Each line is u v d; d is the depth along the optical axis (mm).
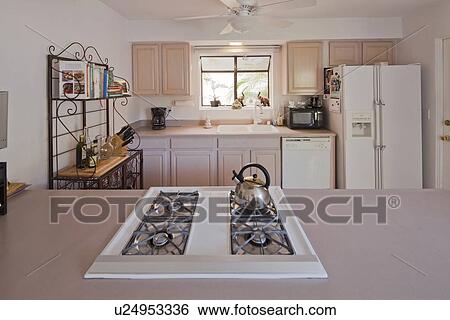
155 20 4379
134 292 955
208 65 5078
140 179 3734
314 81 4578
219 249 1193
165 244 1231
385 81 3953
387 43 4535
